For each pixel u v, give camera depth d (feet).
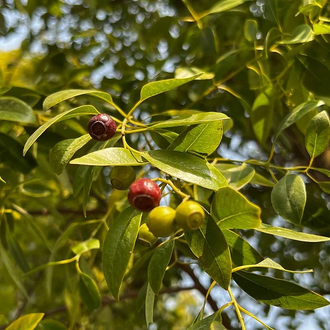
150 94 0.93
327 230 1.15
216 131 0.87
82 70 1.51
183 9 1.81
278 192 0.99
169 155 0.84
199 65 1.56
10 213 1.40
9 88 1.20
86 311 1.87
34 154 1.25
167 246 0.93
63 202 1.89
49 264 1.20
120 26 1.89
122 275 0.85
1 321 1.67
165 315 2.61
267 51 1.16
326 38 1.12
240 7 1.44
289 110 1.31
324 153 1.37
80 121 1.30
